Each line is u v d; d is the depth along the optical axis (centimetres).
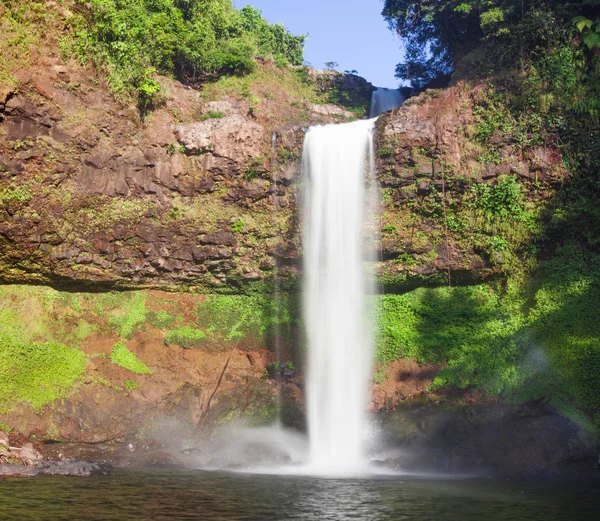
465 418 2050
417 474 1748
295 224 2384
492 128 2261
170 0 2798
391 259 2348
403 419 2100
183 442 2027
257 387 2297
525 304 2230
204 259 2345
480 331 2256
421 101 2331
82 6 2106
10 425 1880
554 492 1445
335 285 2375
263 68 3041
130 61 2245
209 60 2927
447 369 2217
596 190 2194
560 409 1952
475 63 2455
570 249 2223
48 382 2005
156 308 2334
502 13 2375
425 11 2933
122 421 2008
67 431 1919
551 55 2261
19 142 1955
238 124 2361
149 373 2188
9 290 2105
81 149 2103
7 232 1980
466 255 2300
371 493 1403
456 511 1221
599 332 2045
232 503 1263
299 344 2389
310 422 2228
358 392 2286
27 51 1967
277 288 2434
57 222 2075
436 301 2350
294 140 2398
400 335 2331
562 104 2206
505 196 2239
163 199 2295
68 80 2061
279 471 1761
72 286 2206
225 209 2373
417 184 2283
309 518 1144
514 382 2078
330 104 2998
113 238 2209
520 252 2272
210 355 2338
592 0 2261
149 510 1184
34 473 1580
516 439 1833
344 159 2361
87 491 1360
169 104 2416
